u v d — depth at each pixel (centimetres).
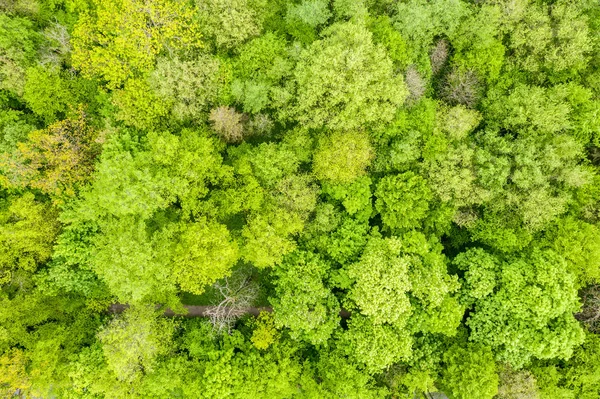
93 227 3064
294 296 2995
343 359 3003
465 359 2966
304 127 3002
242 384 2966
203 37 3042
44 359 2923
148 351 2967
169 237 3002
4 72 2908
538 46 3017
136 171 2767
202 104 2997
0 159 2878
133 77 3014
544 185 2997
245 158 3017
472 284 2988
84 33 2881
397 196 3005
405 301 2845
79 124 2978
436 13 2972
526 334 2848
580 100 3012
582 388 2986
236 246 3003
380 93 2848
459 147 2998
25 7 3003
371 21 3039
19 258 3041
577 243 2962
